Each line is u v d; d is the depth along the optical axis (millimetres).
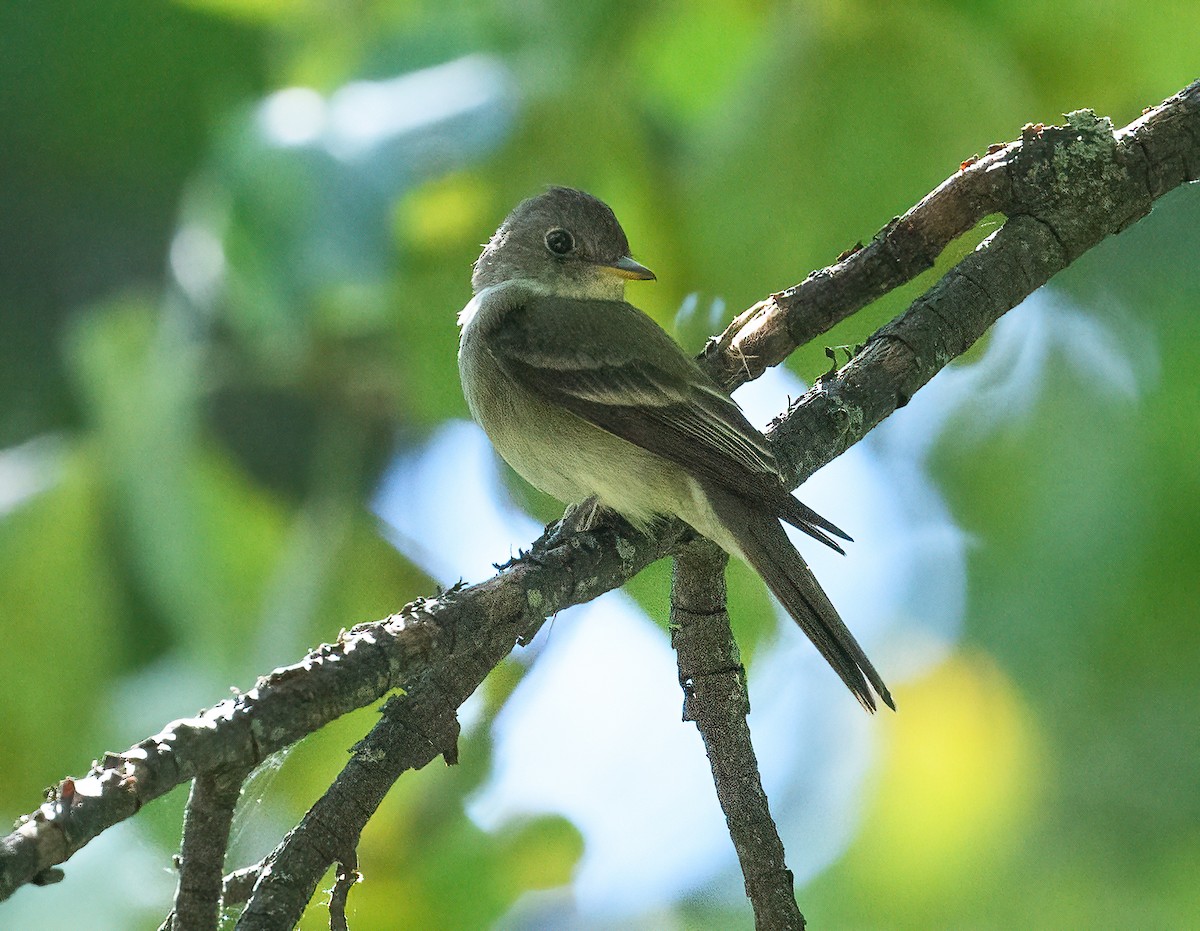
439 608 6062
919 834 9602
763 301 8188
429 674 6141
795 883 9977
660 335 8984
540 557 6996
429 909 8594
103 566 8641
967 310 7793
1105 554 8664
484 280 9938
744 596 9016
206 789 5070
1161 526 8586
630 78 8242
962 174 7867
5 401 12961
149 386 8453
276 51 8953
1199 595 8641
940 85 7844
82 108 11086
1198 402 8664
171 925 5105
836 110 7883
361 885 8602
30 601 8516
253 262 7406
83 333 8633
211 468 8719
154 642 8945
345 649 5574
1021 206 7895
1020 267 7812
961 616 9773
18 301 12906
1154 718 9273
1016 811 9602
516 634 6461
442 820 8828
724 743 7176
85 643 8578
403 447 9180
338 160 7426
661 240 8531
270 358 8555
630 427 8531
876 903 9695
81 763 8508
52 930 7582
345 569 8906
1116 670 9148
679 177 8344
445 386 8508
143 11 10617
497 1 8148
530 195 8195
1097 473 8727
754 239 8047
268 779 8359
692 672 7281
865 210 7953
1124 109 8852
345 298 7723
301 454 8844
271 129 7461
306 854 5770
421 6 8102
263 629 8672
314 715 5324
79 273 12797
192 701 8453
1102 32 8602
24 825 4641
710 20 8586
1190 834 9508
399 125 7652
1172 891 9625
